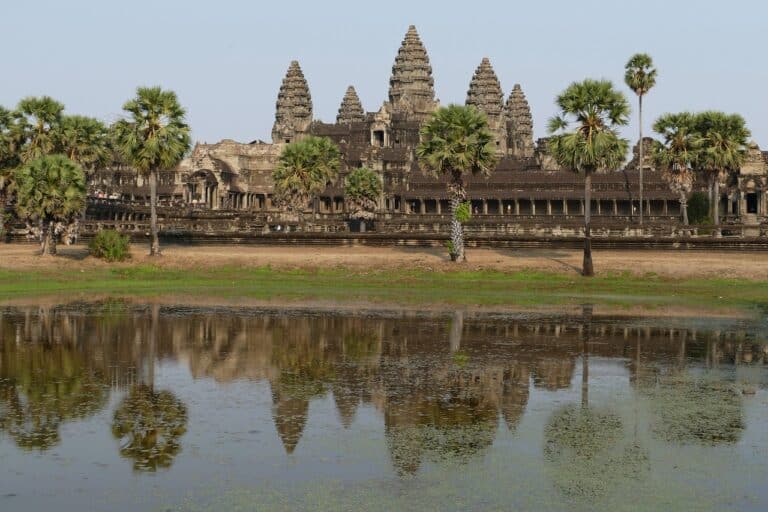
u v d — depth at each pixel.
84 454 28.58
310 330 53.88
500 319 59.25
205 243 112.62
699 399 36.44
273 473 26.97
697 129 127.50
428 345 48.72
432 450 29.28
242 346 48.09
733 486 26.14
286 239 110.56
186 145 97.31
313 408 34.50
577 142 83.44
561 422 32.78
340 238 108.81
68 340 49.62
